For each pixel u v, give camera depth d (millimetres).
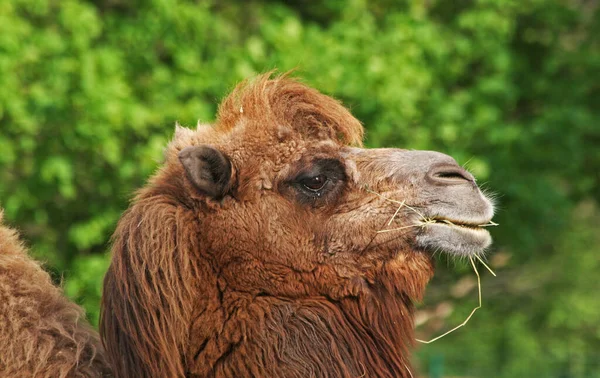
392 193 18531
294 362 17094
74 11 39719
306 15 50250
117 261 16984
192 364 17031
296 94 19031
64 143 39406
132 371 16484
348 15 44812
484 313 60781
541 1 49156
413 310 18984
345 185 18594
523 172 46719
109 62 39500
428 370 53250
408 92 40938
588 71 48688
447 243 18328
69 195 38125
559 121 45406
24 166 40219
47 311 16562
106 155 38344
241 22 48500
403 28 43094
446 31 46812
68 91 39094
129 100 39031
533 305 62219
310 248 18047
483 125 44062
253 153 18266
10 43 37875
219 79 40781
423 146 42031
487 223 19109
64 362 16047
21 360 15766
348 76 40344
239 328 17156
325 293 18141
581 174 50312
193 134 19219
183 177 17953
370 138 40562
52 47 39000
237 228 17672
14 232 17703
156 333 16500
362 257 18297
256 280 17609
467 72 48531
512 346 60969
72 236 39500
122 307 16672
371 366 18016
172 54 42562
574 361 59375
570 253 61062
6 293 16172
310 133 18734
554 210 47500
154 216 17234
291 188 18203
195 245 17547
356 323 18172
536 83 48500
